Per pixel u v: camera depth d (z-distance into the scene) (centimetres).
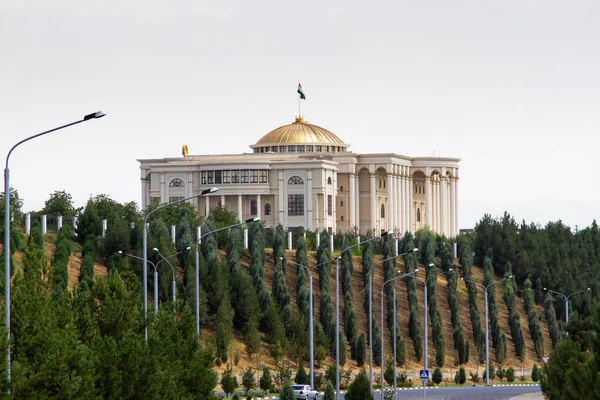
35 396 6309
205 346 13875
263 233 18925
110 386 7094
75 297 7800
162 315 8288
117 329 7856
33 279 7812
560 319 19950
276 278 16350
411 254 19112
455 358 16975
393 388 12550
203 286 15300
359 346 15538
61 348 6612
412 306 17050
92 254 15412
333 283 18150
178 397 7644
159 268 15150
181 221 16950
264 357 15125
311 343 12406
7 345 6166
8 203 6203
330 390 10200
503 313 19262
